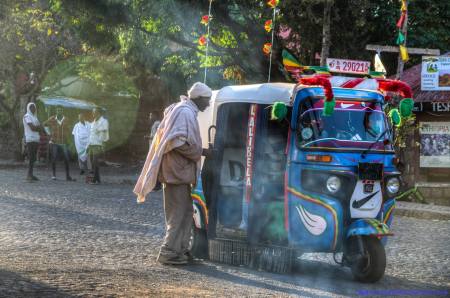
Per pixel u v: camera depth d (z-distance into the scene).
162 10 24.83
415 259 11.68
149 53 27.77
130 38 27.19
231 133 10.77
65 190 22.05
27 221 14.30
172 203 10.09
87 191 21.95
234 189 10.66
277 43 26.48
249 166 10.14
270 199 10.29
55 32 38.06
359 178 9.59
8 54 38.69
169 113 10.16
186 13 25.86
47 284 7.90
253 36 26.62
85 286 7.94
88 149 25.53
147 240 12.38
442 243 13.80
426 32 30.02
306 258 11.54
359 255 9.52
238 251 10.29
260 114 10.18
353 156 9.65
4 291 7.29
